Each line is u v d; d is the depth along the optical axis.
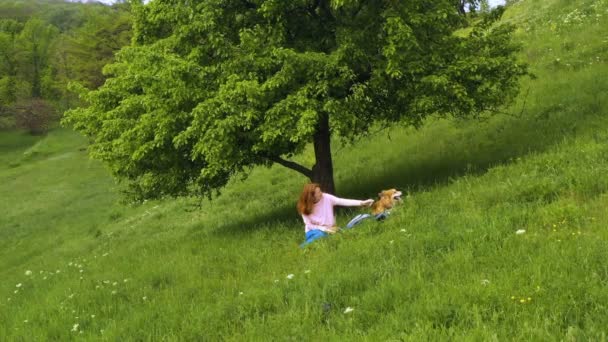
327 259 7.20
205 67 10.19
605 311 4.21
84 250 18.31
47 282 11.22
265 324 5.71
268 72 9.93
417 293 5.38
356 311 5.34
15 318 8.54
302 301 6.01
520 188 7.80
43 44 71.12
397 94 9.91
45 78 66.56
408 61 9.63
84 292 8.80
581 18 19.34
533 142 10.95
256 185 18.17
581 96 12.53
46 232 24.64
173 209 19.67
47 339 7.08
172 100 10.13
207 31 10.39
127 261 11.08
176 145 9.53
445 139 14.36
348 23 10.33
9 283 13.77
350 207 10.72
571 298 4.45
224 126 9.12
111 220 23.11
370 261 6.59
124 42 47.75
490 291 4.86
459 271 5.62
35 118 63.34
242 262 8.58
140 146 10.45
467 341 4.16
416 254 6.46
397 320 4.89
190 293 7.59
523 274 5.09
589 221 6.09
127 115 11.35
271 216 12.47
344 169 15.73
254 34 10.04
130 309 7.42
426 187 10.32
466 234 6.51
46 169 42.34
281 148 10.15
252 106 9.43
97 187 32.44
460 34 23.34
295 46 10.42
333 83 9.48
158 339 6.13
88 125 12.12
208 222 15.26
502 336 4.16
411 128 16.83
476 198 8.12
